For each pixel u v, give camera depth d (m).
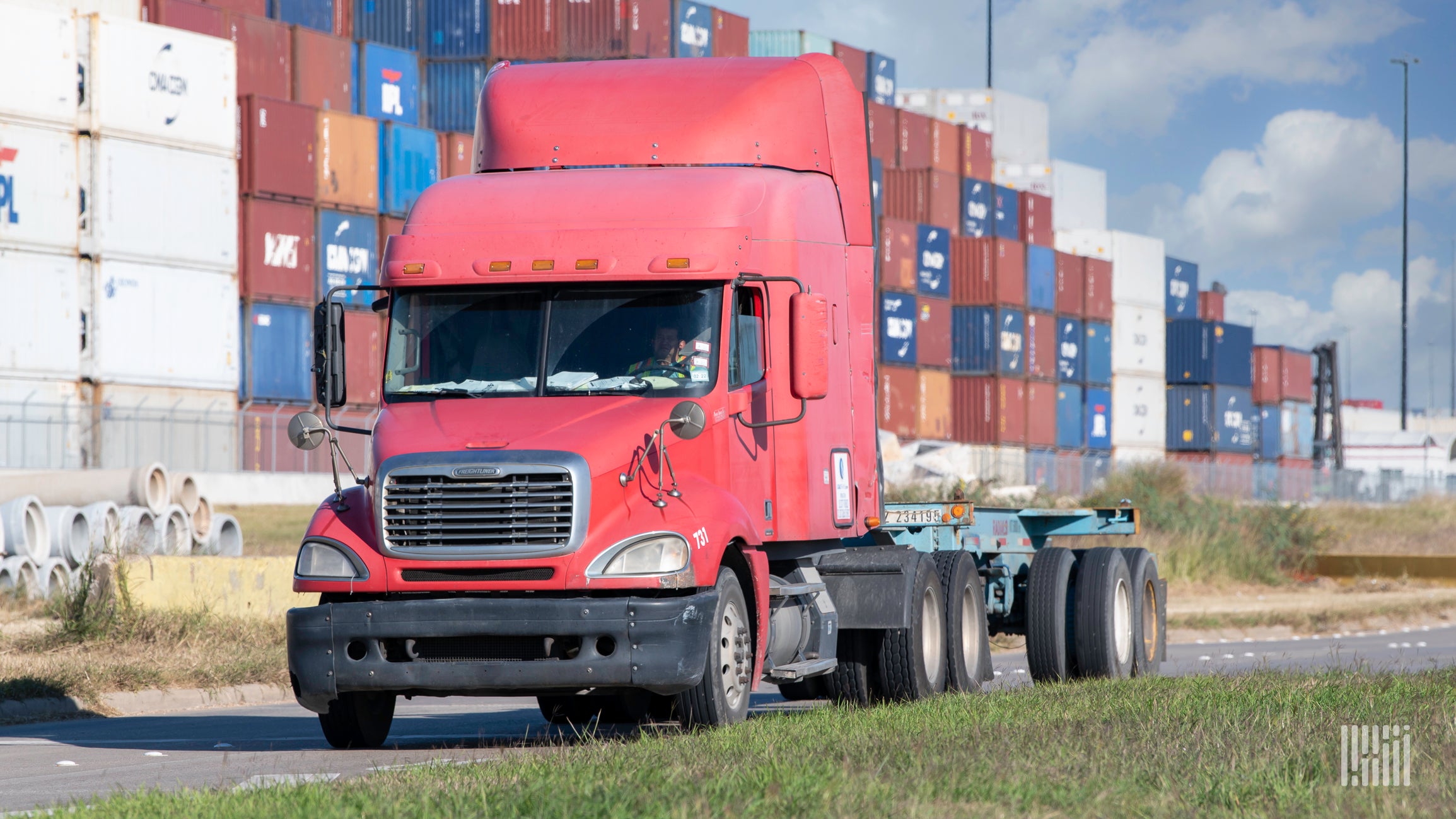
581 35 137.12
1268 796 15.73
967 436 156.75
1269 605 70.62
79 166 105.06
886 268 142.88
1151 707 23.23
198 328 110.88
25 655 37.75
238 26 119.88
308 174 118.69
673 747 19.69
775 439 25.06
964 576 31.08
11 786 21.16
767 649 25.08
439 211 24.70
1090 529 38.72
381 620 22.61
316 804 15.84
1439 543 111.88
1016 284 159.38
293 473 116.62
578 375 23.58
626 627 22.08
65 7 104.69
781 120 26.66
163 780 21.45
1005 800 15.51
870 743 19.30
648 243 23.83
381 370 24.23
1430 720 21.55
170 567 45.41
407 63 133.12
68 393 104.06
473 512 22.41
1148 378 186.62
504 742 26.34
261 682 37.12
